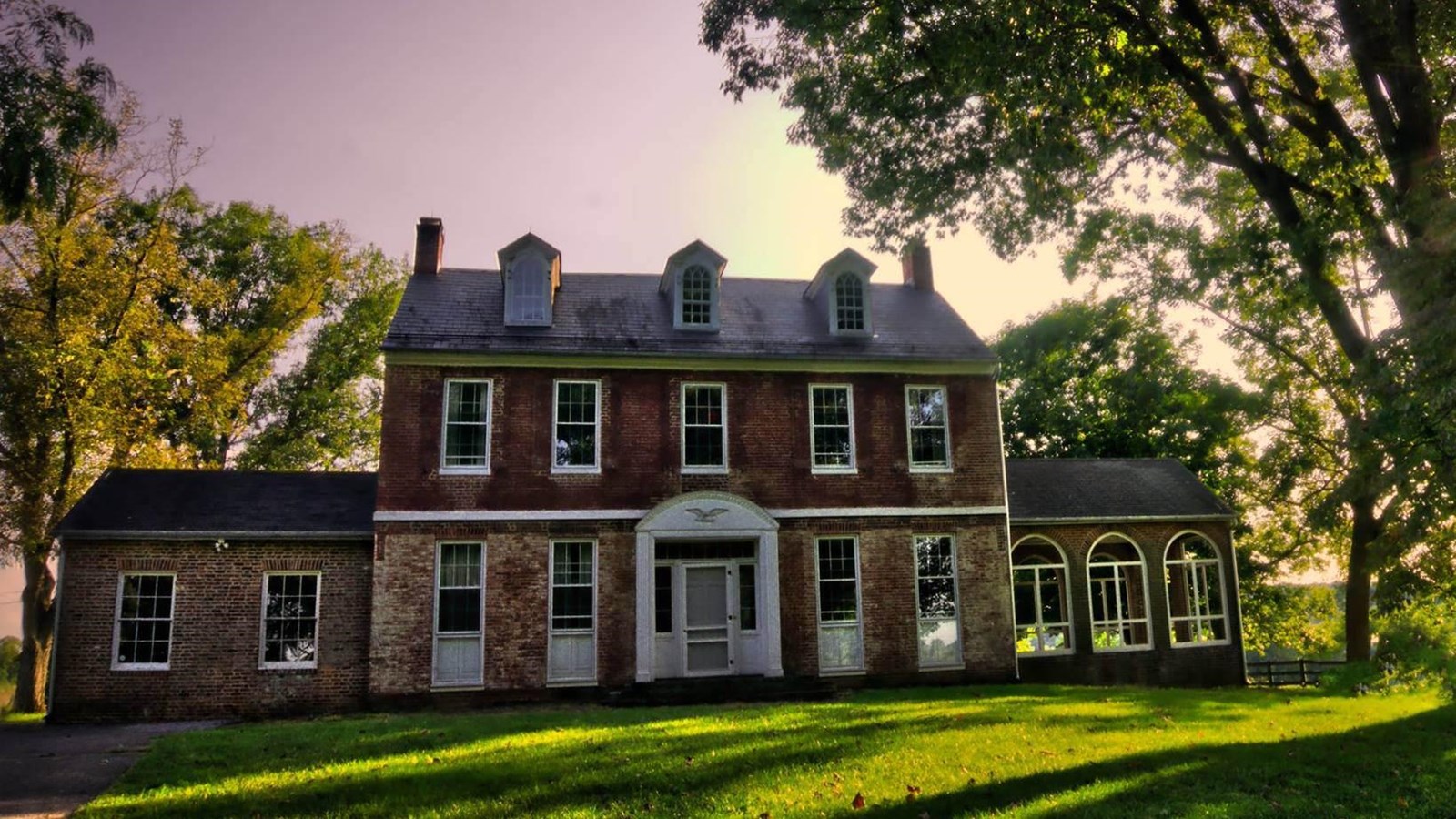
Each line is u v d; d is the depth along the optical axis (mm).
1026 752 12078
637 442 21719
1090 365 22641
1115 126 16078
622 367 21969
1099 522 24703
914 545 22547
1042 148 14453
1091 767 11188
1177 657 24500
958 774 11000
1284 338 24016
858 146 17219
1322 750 12156
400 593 20109
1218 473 35312
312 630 20203
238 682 19656
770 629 21125
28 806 10500
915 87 15820
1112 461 28000
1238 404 28078
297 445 36906
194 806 10242
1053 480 26312
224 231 36125
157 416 28203
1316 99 14625
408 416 20844
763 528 21500
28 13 12492
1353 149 14000
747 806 9914
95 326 25812
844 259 23969
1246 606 38625
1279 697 18703
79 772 12398
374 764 12117
